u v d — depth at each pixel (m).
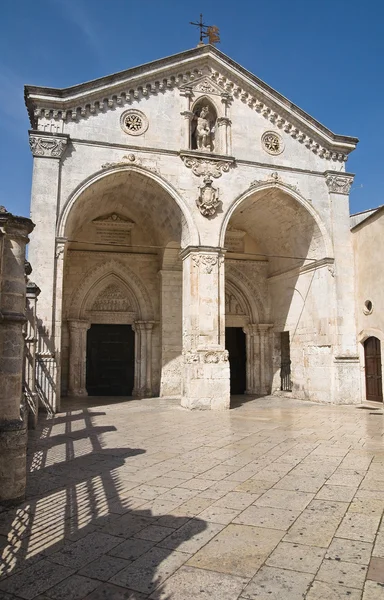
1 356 7.25
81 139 19.09
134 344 26.23
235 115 21.84
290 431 13.73
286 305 25.81
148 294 26.03
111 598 4.38
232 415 17.52
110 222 25.81
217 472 8.91
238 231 27.42
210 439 12.41
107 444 11.72
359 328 21.69
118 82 19.80
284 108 22.36
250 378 27.36
